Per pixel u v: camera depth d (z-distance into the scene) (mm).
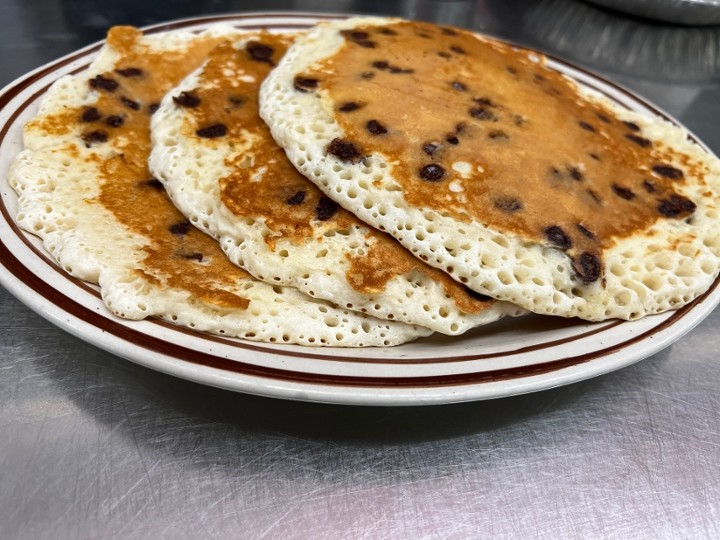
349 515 197
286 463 206
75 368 222
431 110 249
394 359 205
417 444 217
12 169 238
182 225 233
